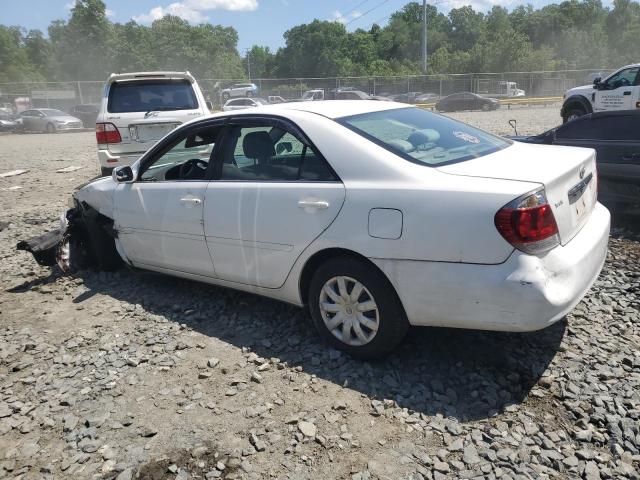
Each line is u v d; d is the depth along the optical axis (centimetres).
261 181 376
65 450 286
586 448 264
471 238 288
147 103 845
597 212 365
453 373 331
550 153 354
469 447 268
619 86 1321
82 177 1184
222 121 410
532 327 285
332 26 8544
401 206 307
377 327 331
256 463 267
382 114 385
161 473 264
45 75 8188
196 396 324
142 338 401
